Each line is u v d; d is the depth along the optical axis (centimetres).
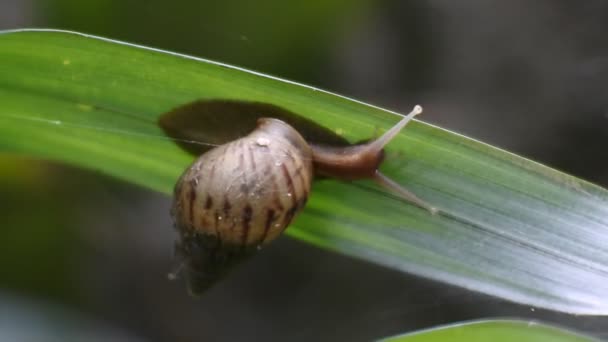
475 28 35
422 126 25
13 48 25
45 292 32
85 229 33
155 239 35
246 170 26
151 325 34
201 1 31
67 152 26
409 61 36
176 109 26
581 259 25
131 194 35
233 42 32
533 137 34
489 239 26
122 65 25
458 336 24
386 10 35
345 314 35
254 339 35
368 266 35
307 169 26
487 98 35
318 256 35
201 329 35
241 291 36
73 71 25
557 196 25
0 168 32
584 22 34
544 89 34
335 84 34
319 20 32
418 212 26
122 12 31
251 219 26
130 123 26
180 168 27
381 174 26
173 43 32
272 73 32
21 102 26
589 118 34
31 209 32
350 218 26
